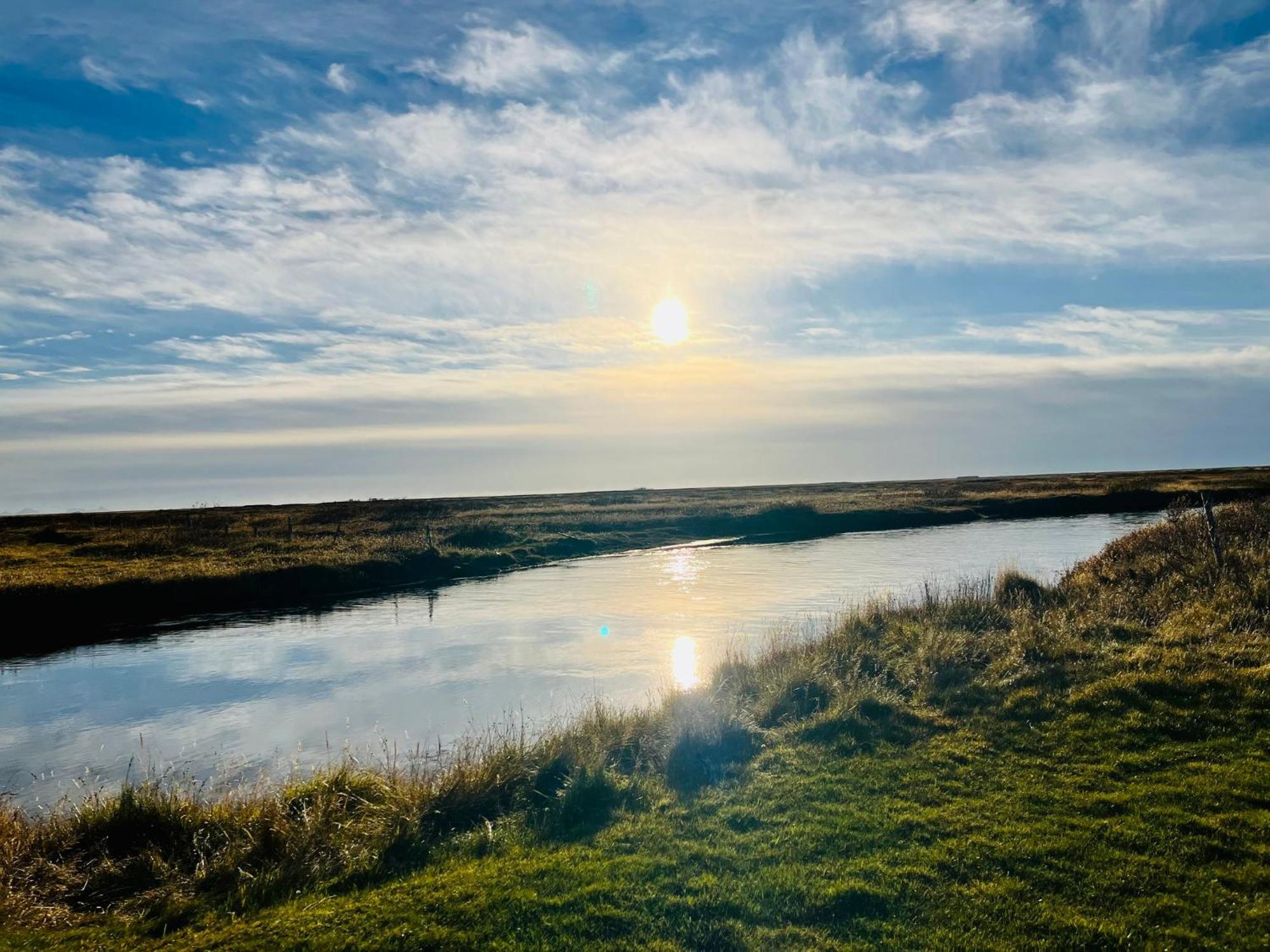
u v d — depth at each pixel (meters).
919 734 10.73
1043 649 13.45
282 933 6.89
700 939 6.51
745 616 24.44
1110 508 62.22
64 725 15.60
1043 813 8.16
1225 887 6.64
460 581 35.75
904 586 28.78
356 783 10.51
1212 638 12.73
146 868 8.40
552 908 7.04
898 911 6.73
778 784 9.57
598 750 10.83
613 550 47.53
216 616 27.55
